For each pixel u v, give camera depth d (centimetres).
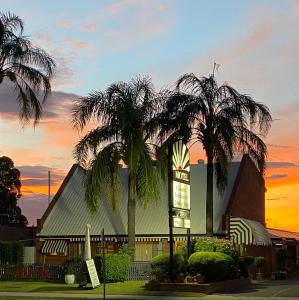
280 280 3744
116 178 3441
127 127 3372
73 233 4312
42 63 3153
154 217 4194
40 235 4394
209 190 3516
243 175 4469
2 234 6062
